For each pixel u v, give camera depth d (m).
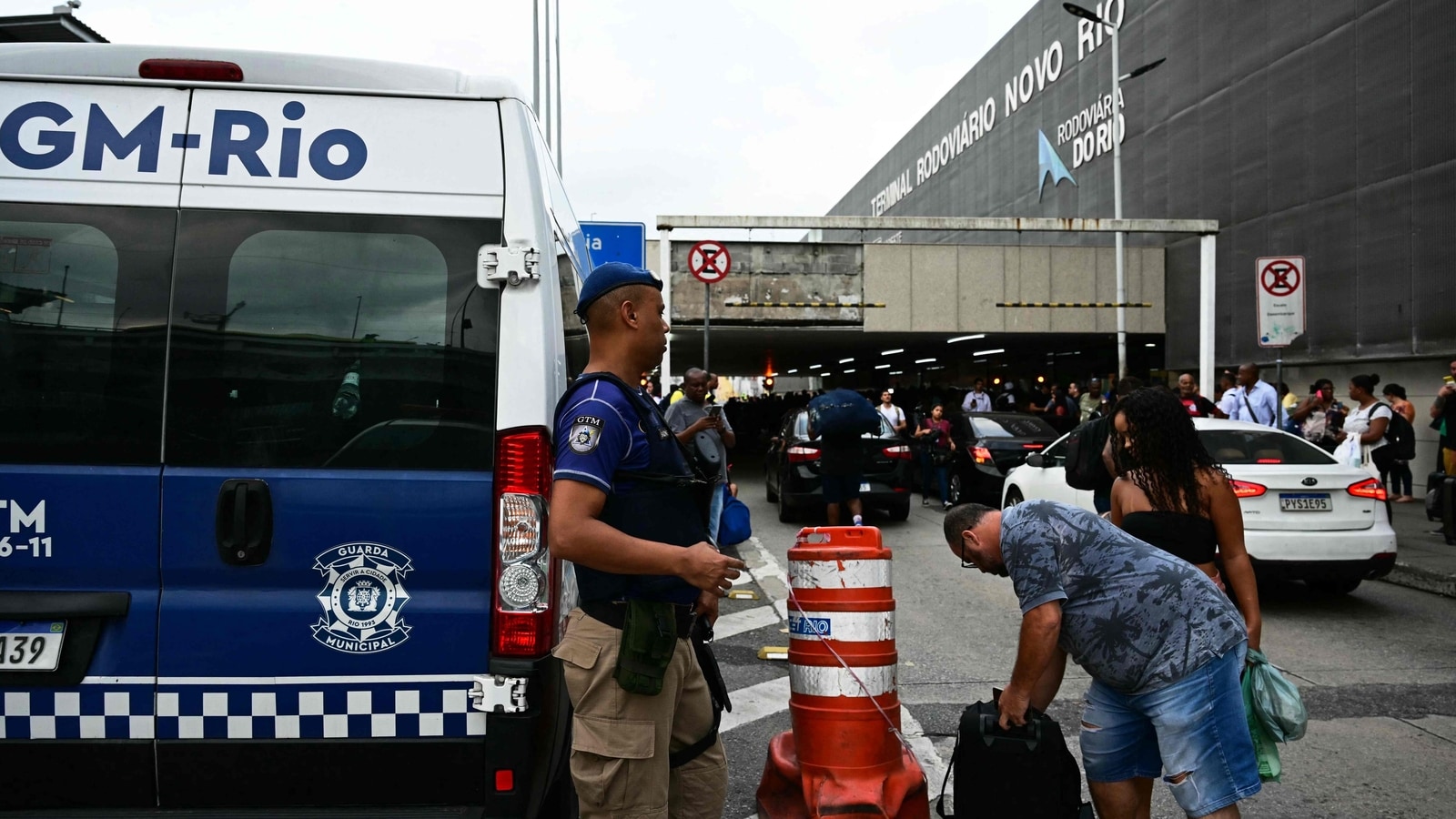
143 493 2.83
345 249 2.94
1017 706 3.01
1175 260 22.44
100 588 2.82
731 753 4.70
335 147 2.96
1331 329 17.61
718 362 39.09
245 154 2.94
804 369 48.25
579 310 2.68
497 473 2.88
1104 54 26.23
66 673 2.79
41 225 2.88
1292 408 13.96
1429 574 8.59
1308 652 6.51
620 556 2.34
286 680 2.81
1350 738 4.85
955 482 14.98
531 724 2.84
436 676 2.84
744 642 6.90
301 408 2.89
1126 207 25.02
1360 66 16.81
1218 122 21.06
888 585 3.67
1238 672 2.90
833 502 11.31
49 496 2.82
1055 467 10.00
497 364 2.92
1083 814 3.13
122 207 2.90
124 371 2.86
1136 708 2.97
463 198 2.97
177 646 2.80
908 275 21.19
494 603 2.87
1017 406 25.78
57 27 6.20
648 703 2.51
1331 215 17.59
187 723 2.80
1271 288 10.76
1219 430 8.29
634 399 2.51
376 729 2.83
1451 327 14.93
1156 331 22.78
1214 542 3.64
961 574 9.41
